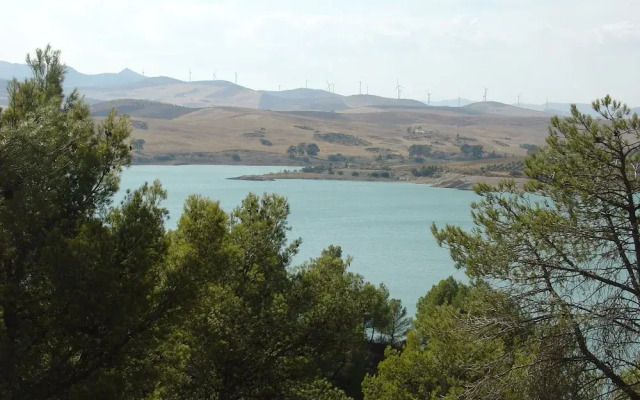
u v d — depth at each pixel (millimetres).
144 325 12891
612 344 12930
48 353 11977
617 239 13305
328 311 17609
